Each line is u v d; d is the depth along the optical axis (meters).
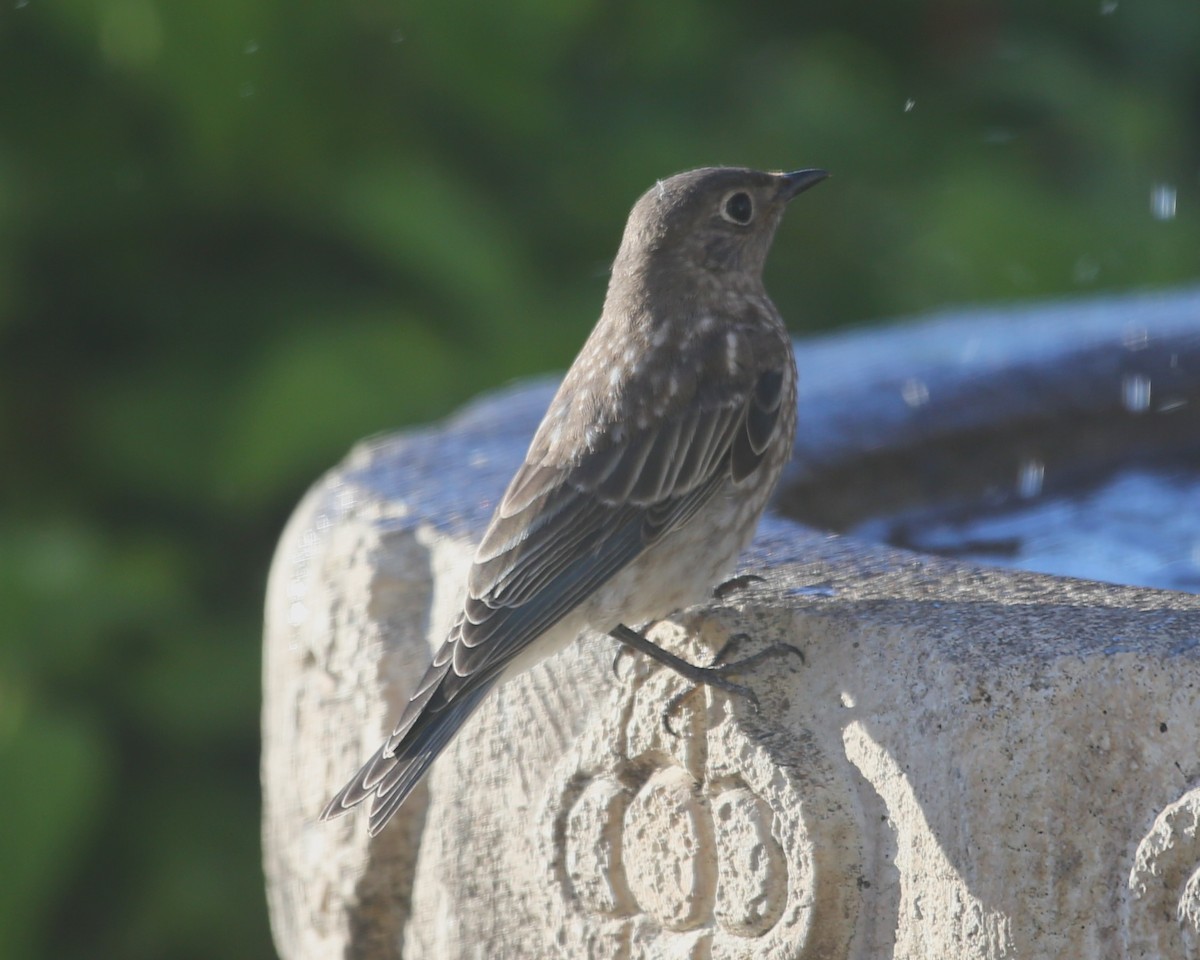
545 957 7.27
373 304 15.07
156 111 15.09
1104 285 15.72
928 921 5.86
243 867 13.58
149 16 14.40
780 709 6.38
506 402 10.00
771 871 6.26
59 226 15.14
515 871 7.40
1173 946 5.39
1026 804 5.61
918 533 9.28
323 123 15.10
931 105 17.16
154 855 13.56
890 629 6.07
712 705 6.50
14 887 12.32
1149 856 5.41
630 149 16.02
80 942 13.66
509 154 16.02
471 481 8.48
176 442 14.51
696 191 7.89
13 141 15.09
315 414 13.80
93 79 15.02
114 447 14.53
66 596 13.25
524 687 7.31
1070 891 5.56
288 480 14.44
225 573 14.85
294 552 8.52
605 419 7.38
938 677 5.83
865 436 9.46
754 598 6.64
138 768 13.77
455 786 7.63
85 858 13.22
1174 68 17.91
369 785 6.36
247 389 14.12
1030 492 9.88
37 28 14.84
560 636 6.98
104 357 15.52
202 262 15.73
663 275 7.84
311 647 8.25
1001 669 5.68
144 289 15.42
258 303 15.14
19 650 13.07
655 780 6.73
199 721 13.61
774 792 6.24
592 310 14.99
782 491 8.93
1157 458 10.26
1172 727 5.46
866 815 6.10
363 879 8.02
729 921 6.45
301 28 14.79
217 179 15.12
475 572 7.02
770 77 17.02
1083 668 5.57
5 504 14.68
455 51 15.27
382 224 14.62
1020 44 17.47
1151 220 16.22
